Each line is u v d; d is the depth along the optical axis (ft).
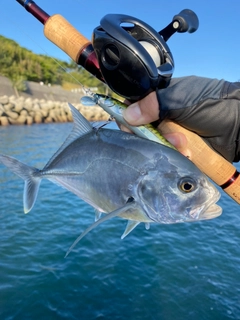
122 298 2.07
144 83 0.60
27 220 3.17
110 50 0.59
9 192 3.98
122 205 0.73
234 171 0.78
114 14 0.62
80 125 0.83
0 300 1.99
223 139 0.75
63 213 3.41
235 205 4.08
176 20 0.72
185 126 0.74
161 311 1.98
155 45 0.62
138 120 0.71
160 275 2.32
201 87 0.70
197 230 3.14
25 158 5.87
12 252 2.52
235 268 2.48
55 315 1.91
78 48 0.74
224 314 1.97
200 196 0.71
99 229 2.98
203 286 2.22
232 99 0.70
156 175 0.71
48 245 2.66
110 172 0.74
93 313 1.94
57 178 0.84
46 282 2.16
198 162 0.78
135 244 2.75
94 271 2.32
